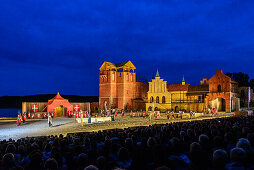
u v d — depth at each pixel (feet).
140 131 47.96
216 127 46.93
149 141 25.35
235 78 263.70
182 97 216.74
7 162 19.40
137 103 248.52
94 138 38.24
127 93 240.94
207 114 171.73
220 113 178.81
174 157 21.89
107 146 25.52
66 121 144.05
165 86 220.43
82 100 479.00
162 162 21.26
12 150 27.07
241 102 205.05
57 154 22.50
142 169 20.92
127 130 50.78
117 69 264.72
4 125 126.93
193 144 18.63
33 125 123.95
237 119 74.74
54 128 108.47
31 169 19.27
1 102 580.30
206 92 201.67
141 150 22.86
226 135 30.19
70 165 22.17
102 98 247.91
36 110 170.09
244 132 36.09
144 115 173.99
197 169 18.19
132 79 249.14
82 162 19.27
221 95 185.06
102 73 249.96
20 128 110.63
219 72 189.06
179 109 211.82
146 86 267.18
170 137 37.86
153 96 229.25
